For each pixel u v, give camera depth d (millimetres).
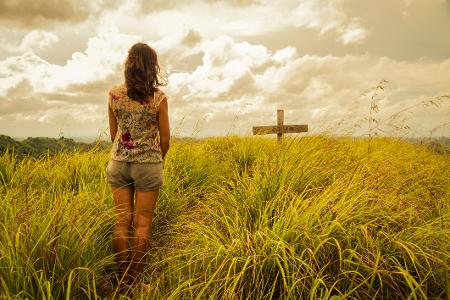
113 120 3291
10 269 2193
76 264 2555
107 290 2770
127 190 3252
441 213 3238
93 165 5020
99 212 3305
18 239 2330
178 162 5605
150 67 3111
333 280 2543
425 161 4961
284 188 3652
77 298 2463
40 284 2137
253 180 4090
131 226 3277
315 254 2625
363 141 6246
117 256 3070
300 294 2328
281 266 2404
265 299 2404
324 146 5484
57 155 5043
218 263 2695
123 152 3150
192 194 4789
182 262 2812
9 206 2953
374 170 3959
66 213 2896
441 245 2617
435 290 2471
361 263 2490
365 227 2621
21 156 4941
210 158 6547
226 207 3738
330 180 4070
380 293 2521
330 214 2920
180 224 3678
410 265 2553
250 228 3057
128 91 3068
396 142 6488
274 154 5133
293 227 2758
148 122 3166
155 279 2889
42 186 4250
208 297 2496
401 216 3014
